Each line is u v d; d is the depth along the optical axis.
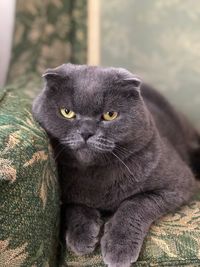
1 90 0.37
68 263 0.28
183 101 0.52
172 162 0.35
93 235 0.29
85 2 0.50
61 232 0.31
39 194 0.25
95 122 0.29
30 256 0.25
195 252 0.28
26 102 0.35
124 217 0.30
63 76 0.30
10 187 0.23
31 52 0.49
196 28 0.50
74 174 0.32
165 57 0.51
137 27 0.51
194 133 0.50
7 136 0.25
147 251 0.28
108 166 0.31
